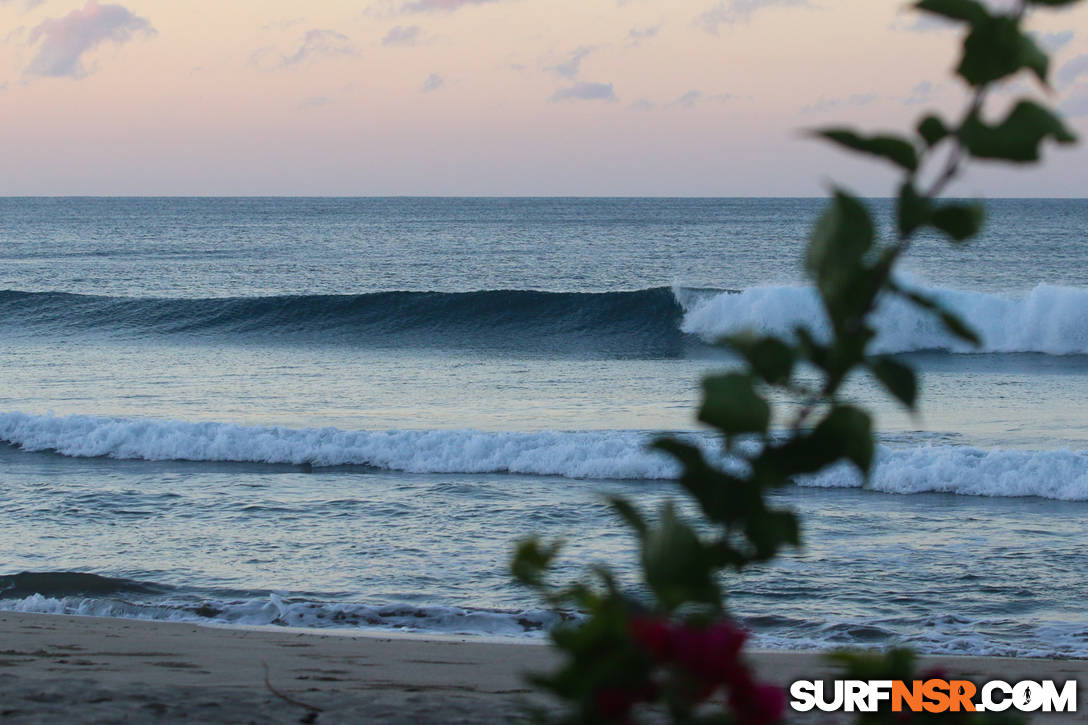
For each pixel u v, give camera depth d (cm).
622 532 1650
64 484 2034
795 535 159
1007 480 1962
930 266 9144
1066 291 4350
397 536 1652
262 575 1463
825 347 150
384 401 3133
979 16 132
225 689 715
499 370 3869
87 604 1300
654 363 4116
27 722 589
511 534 1659
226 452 2298
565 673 174
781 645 1170
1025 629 1232
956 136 135
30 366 3891
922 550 1570
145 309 5241
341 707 660
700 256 11419
